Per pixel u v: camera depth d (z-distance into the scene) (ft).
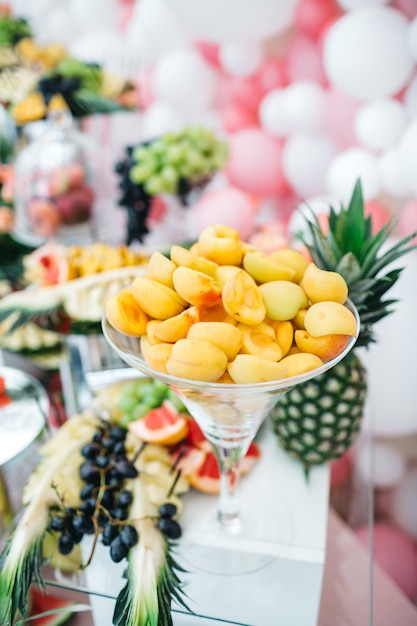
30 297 3.76
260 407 2.17
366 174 5.11
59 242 4.80
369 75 4.84
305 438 2.80
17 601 2.31
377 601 3.09
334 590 2.47
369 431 3.26
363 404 2.83
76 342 3.72
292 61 5.88
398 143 5.16
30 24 6.98
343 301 2.19
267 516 2.65
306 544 2.53
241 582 2.39
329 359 2.10
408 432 4.90
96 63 5.87
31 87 5.64
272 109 5.81
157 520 2.52
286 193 6.44
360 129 5.19
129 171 4.61
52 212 4.69
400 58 4.81
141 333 2.16
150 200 4.69
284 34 6.44
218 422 2.26
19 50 6.13
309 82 5.69
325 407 2.70
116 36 6.97
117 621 2.23
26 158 4.88
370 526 2.72
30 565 2.40
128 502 2.53
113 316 2.12
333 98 5.49
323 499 2.74
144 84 6.64
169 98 6.19
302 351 2.11
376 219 5.00
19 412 3.15
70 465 2.72
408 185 4.89
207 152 4.72
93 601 2.32
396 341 4.50
